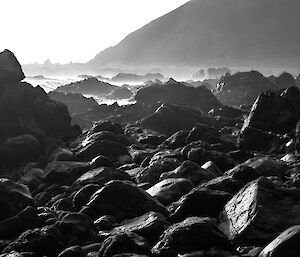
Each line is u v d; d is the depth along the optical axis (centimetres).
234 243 1194
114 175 1881
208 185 1532
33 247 1248
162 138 3000
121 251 1133
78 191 1675
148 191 1658
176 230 1136
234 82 6394
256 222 1203
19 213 1460
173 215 1377
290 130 2969
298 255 969
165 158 2111
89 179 1861
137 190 1489
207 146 2334
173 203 1491
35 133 2902
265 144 2670
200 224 1123
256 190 1291
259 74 6469
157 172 1945
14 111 2923
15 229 1420
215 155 2130
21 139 2670
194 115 3688
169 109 3656
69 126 3253
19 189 1650
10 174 2477
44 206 1772
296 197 1307
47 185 2097
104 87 8412
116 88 8188
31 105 3073
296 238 979
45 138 2895
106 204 1473
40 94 3216
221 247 1109
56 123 3131
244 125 3136
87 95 7912
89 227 1380
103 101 6806
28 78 11588
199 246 1105
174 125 3591
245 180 1598
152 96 4941
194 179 1756
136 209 1455
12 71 3038
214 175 1808
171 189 1606
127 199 1471
